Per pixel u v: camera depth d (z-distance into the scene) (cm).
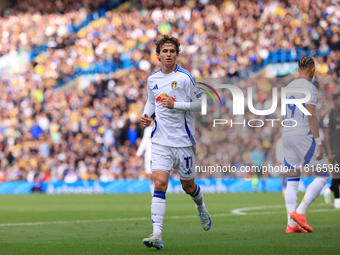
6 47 3434
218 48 3141
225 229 829
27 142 2916
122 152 2764
